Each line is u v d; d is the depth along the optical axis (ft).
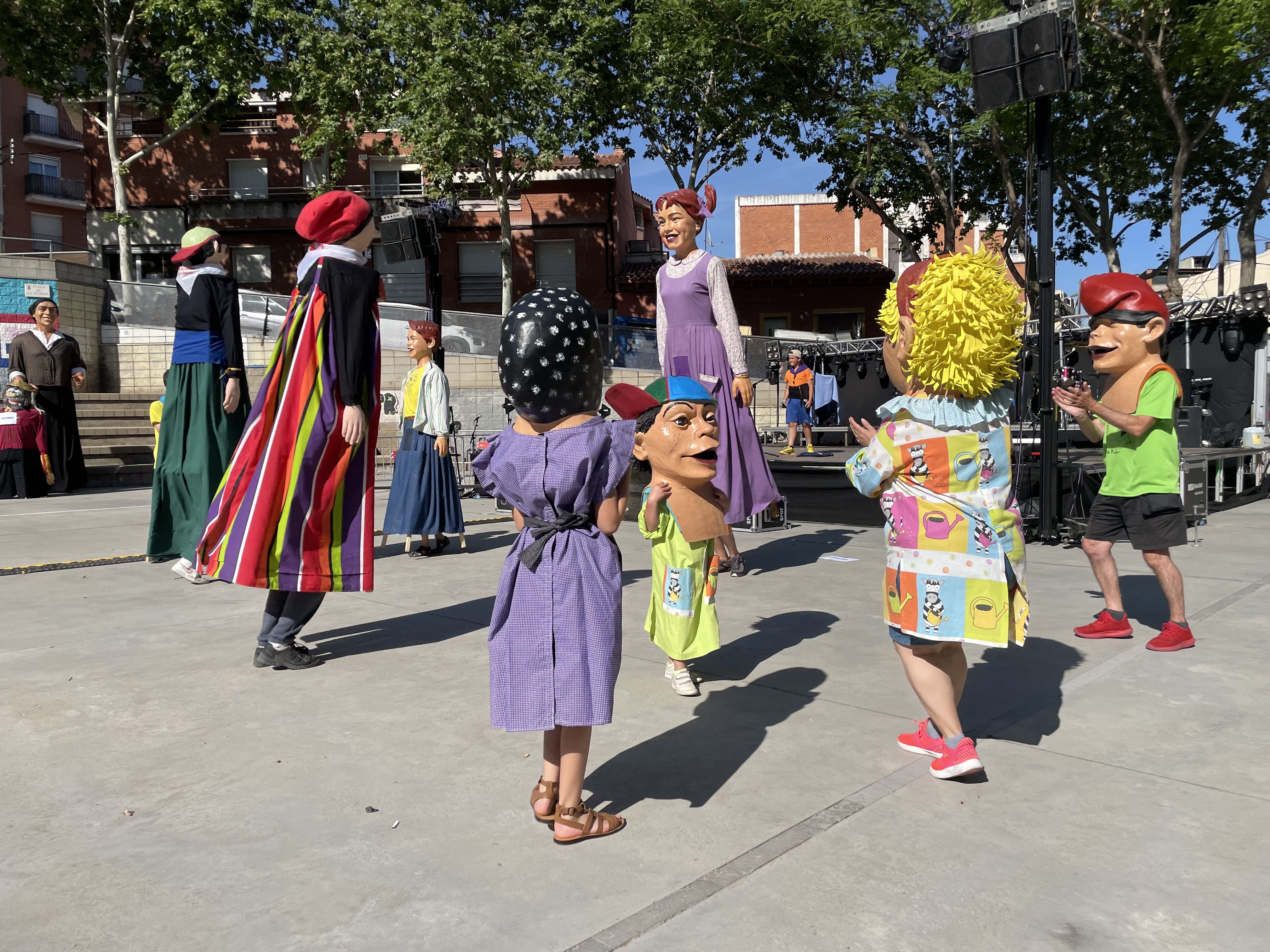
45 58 82.89
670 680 12.92
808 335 93.61
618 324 99.86
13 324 62.80
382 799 9.02
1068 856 7.78
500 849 7.99
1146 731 10.84
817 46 69.82
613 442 8.24
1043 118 23.15
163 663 13.78
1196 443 41.70
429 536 24.26
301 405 13.50
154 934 6.68
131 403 59.57
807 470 30.71
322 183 88.22
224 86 79.30
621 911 6.97
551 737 8.54
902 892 7.20
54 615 16.97
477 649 14.66
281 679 13.00
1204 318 45.29
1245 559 21.95
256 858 7.82
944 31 66.13
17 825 8.46
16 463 40.50
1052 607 17.38
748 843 8.07
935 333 9.07
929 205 80.69
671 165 82.33
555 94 72.54
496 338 75.41
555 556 8.17
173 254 100.99
